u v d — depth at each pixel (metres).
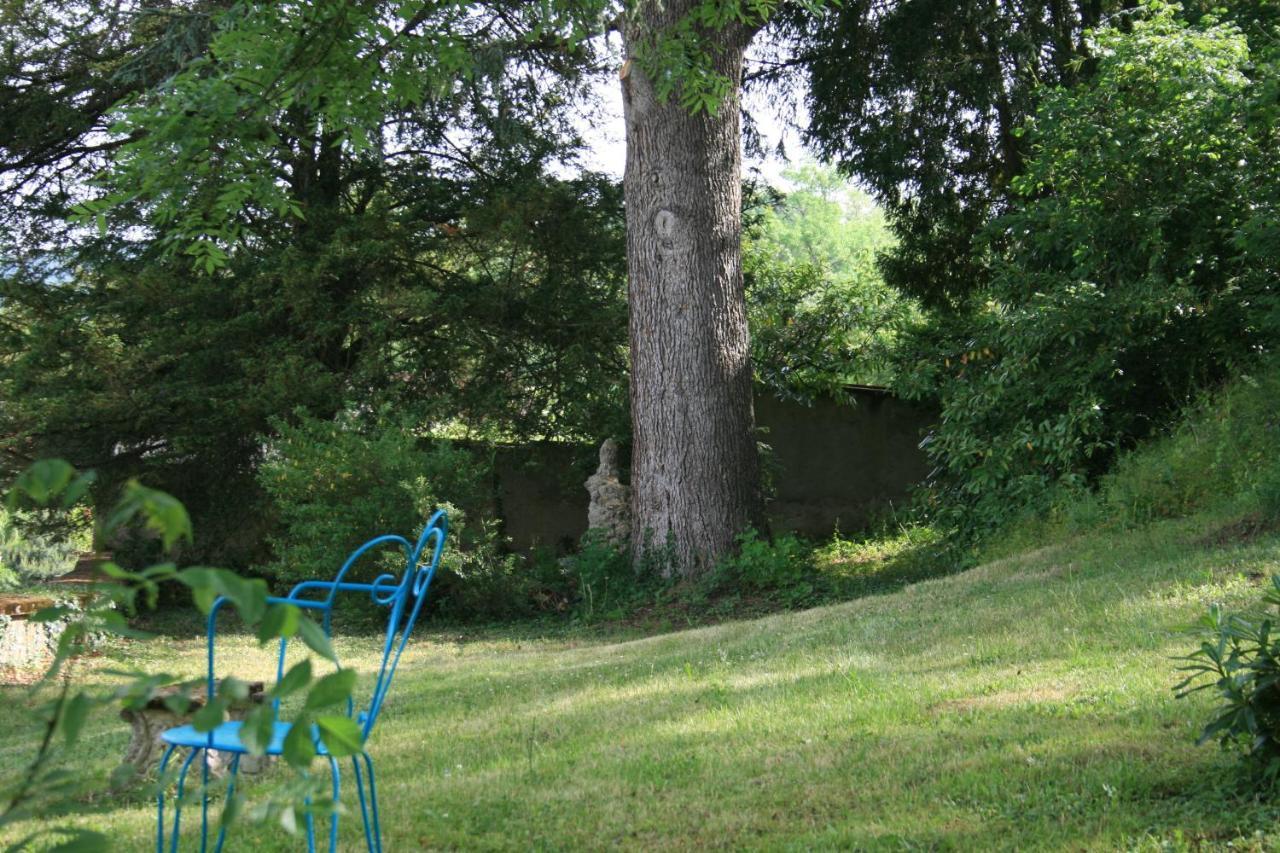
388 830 4.91
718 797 5.25
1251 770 4.61
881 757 5.61
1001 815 4.57
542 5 9.53
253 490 18.08
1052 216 14.39
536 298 19.16
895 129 21.27
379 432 16.58
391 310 18.34
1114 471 13.67
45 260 18.47
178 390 16.94
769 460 20.47
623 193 20.12
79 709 1.65
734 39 16.16
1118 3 19.86
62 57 18.20
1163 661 6.91
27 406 15.95
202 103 7.47
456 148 20.16
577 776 5.78
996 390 14.43
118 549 17.08
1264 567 8.99
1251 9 15.45
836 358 22.52
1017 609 9.43
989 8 19.83
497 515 20.50
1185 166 13.79
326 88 8.16
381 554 15.11
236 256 17.66
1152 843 4.08
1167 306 13.21
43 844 4.63
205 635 15.04
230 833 4.75
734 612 14.88
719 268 16.44
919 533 19.64
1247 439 12.09
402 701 8.94
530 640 14.19
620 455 20.27
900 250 23.33
